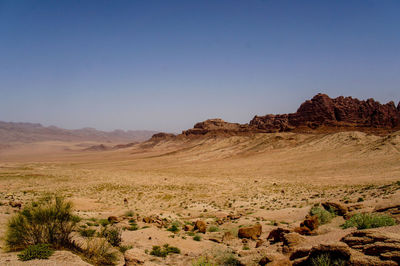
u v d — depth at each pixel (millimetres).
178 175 92188
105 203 41375
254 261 10133
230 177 84250
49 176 82562
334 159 100062
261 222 24391
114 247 14211
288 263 8398
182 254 14289
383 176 62250
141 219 24828
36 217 11164
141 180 77750
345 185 55938
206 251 14297
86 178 80188
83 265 9344
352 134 126500
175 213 34469
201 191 58188
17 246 10570
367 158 91250
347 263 7070
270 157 124875
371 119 159125
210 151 170625
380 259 6684
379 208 16484
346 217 18078
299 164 101125
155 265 11398
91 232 15508
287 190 55469
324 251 7488
